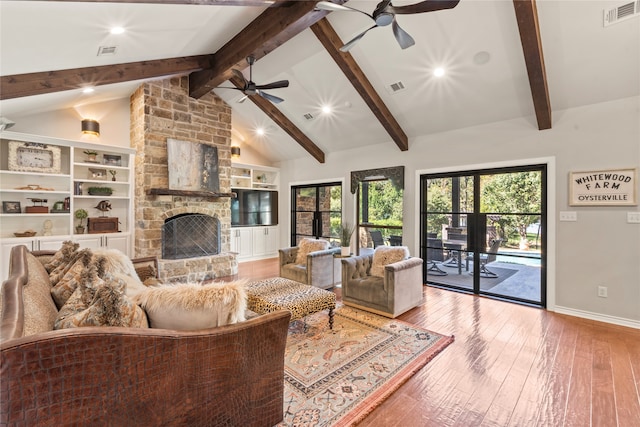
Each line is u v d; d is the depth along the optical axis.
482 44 3.33
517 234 4.21
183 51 4.08
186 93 5.36
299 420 1.86
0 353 0.90
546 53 3.24
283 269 4.91
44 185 4.63
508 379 2.32
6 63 2.75
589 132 3.55
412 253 5.28
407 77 4.09
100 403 1.11
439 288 4.91
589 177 3.55
